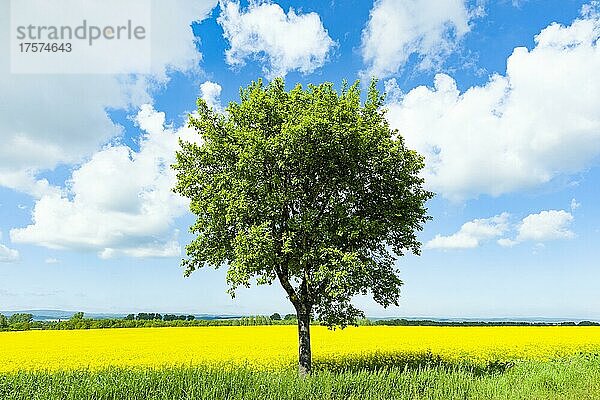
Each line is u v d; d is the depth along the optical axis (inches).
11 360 1107.9
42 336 1886.1
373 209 833.5
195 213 836.0
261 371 701.3
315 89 868.0
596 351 1283.2
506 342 1487.5
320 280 752.3
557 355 1204.5
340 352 1206.9
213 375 593.3
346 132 776.9
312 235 761.0
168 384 541.3
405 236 856.3
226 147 823.1
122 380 543.8
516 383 639.1
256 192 773.9
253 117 832.3
